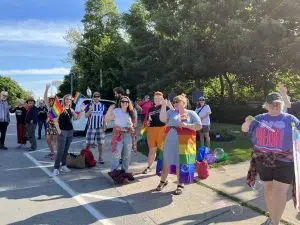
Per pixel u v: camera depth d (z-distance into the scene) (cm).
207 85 3025
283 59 2328
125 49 3397
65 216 630
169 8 3077
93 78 4891
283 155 518
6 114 1384
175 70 2688
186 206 673
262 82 2484
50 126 1170
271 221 538
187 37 2497
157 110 895
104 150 1319
